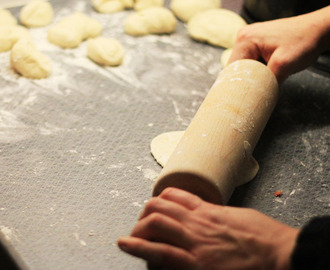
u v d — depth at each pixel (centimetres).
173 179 83
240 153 90
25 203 94
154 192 86
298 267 66
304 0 130
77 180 100
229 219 76
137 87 128
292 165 106
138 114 119
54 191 97
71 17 145
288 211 96
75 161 105
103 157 106
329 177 104
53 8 160
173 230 75
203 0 156
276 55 109
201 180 82
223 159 86
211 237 75
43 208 93
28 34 140
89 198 96
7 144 108
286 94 126
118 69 134
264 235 74
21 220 90
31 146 108
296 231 74
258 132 98
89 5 163
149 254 74
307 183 102
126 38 148
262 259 72
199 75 134
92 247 86
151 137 112
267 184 101
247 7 149
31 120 116
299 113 121
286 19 117
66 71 132
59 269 82
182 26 156
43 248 85
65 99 123
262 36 113
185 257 73
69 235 88
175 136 110
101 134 112
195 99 126
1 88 125
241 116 94
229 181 86
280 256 71
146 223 76
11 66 131
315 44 112
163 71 135
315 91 128
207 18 146
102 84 129
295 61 110
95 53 134
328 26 113
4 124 114
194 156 84
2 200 94
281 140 113
